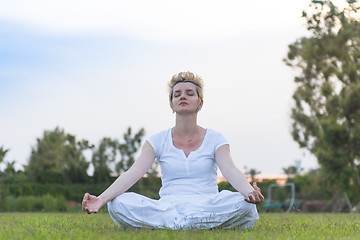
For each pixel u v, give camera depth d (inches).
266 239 125.8
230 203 153.3
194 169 165.3
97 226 176.9
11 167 1065.5
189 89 170.4
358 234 149.8
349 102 775.7
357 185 805.9
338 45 800.3
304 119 827.4
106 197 155.5
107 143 964.6
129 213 155.0
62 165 1037.2
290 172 964.6
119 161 959.6
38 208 679.7
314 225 188.7
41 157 1040.2
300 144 840.9
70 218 228.4
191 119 170.4
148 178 792.9
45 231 146.8
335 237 138.4
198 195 161.8
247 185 154.7
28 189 743.1
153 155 170.7
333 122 789.9
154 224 153.9
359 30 783.1
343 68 799.1
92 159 968.3
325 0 786.2
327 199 922.1
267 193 818.2
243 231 148.5
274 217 289.3
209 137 170.2
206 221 153.1
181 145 170.2
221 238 125.0
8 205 675.4
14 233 136.2
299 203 800.9
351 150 787.4
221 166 164.7
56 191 762.2
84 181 1007.0
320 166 828.6
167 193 165.5
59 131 1068.5
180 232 136.2
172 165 166.6
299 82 836.6
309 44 815.7
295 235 141.8
